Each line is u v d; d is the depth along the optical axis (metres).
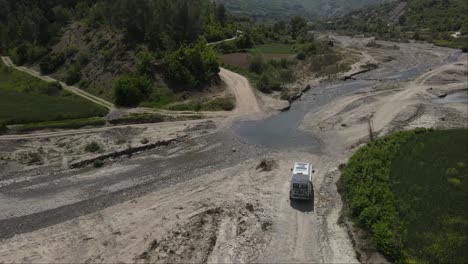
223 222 39.66
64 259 34.78
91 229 39.25
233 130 66.62
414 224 36.59
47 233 38.81
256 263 33.81
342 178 46.62
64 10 121.00
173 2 103.06
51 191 47.22
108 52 91.56
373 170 46.06
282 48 142.38
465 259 31.94
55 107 73.19
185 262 34.00
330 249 35.22
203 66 87.38
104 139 61.53
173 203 43.75
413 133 59.12
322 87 95.56
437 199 40.66
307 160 54.34
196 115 72.56
